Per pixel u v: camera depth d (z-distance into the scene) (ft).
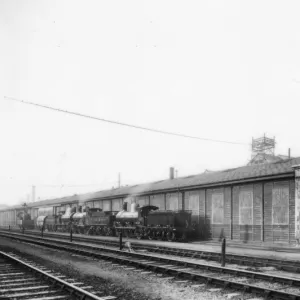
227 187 95.55
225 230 95.04
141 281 38.09
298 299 28.96
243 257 53.36
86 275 41.34
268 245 77.10
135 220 113.91
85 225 144.25
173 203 114.83
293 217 77.87
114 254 62.59
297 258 53.01
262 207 85.20
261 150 160.86
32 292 32.53
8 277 39.50
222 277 39.96
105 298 30.14
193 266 46.73
